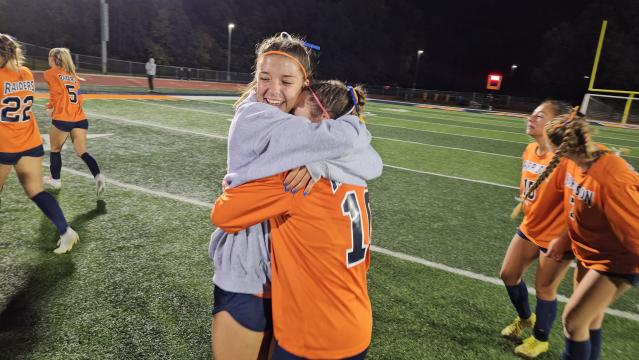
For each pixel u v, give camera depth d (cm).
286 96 137
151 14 4444
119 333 249
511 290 274
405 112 2186
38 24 3500
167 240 374
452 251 414
